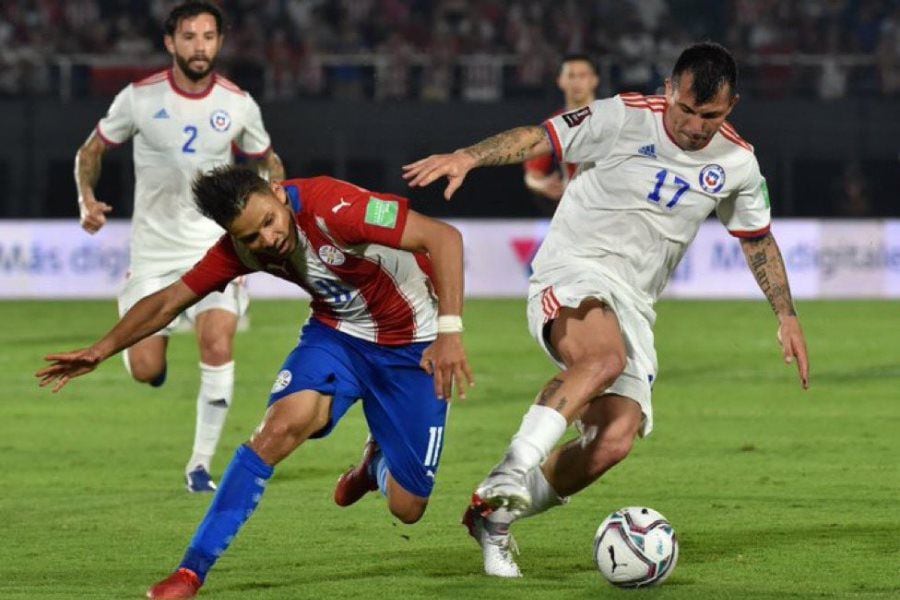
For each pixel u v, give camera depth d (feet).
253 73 125.80
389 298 28.63
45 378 27.71
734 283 108.37
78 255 107.76
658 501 38.27
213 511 27.17
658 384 63.87
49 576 29.53
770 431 51.03
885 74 127.24
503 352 75.31
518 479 26.58
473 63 127.03
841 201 122.31
